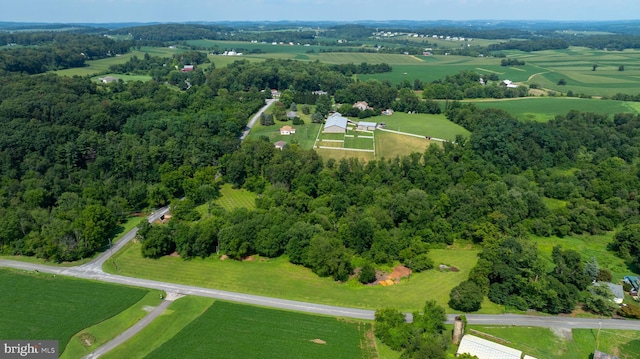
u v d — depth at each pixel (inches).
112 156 7199.8
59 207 5831.7
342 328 3919.8
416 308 4256.9
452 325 3978.8
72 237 5147.6
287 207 6013.8
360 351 3622.0
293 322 3986.2
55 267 4894.2
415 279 4798.2
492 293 4367.6
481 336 3846.0
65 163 6953.7
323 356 3548.2
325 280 4724.4
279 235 5142.7
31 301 4222.4
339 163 7593.5
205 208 6530.5
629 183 7042.3
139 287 4507.9
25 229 5359.3
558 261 4756.4
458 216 5876.0
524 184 6958.7
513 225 5880.9
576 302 4266.7
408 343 3619.6
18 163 6806.1
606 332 3941.9
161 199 6604.3
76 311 4077.3
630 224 5698.8
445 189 6614.2
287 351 3597.4
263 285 4589.1
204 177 7017.7
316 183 6747.1
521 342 3782.0
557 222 6003.9
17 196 6033.5
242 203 6717.5
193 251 5152.6
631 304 4222.4
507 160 7834.6
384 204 5949.8
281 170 6889.8
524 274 4387.3
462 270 4997.5
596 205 6382.9
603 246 5693.9
